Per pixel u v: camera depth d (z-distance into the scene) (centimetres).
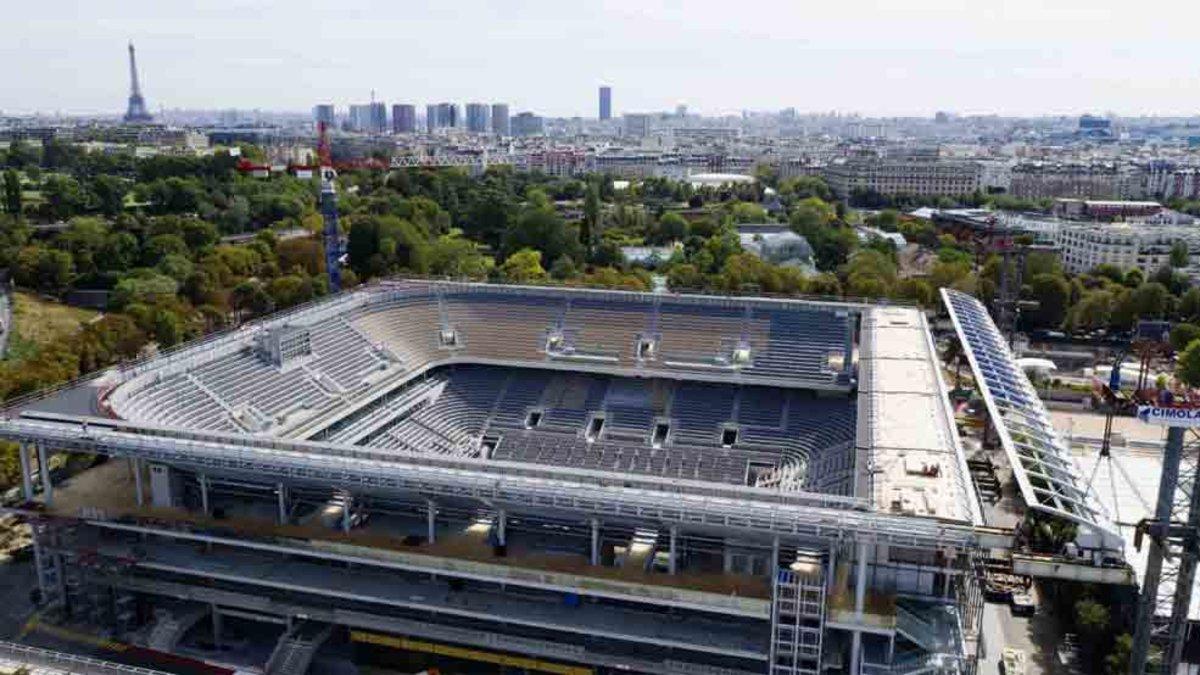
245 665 9025
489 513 9400
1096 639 8738
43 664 7438
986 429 13388
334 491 9669
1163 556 7444
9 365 14638
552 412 13300
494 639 8700
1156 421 7144
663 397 13312
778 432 12481
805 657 7762
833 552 8031
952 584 8194
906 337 12775
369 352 13550
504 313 14762
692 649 8212
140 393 10631
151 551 9581
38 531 9681
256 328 12975
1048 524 8425
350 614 9019
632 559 8931
